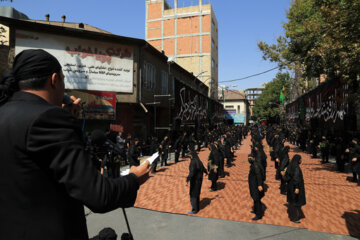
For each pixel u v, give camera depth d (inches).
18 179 26.0
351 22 366.6
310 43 510.6
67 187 25.8
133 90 666.2
